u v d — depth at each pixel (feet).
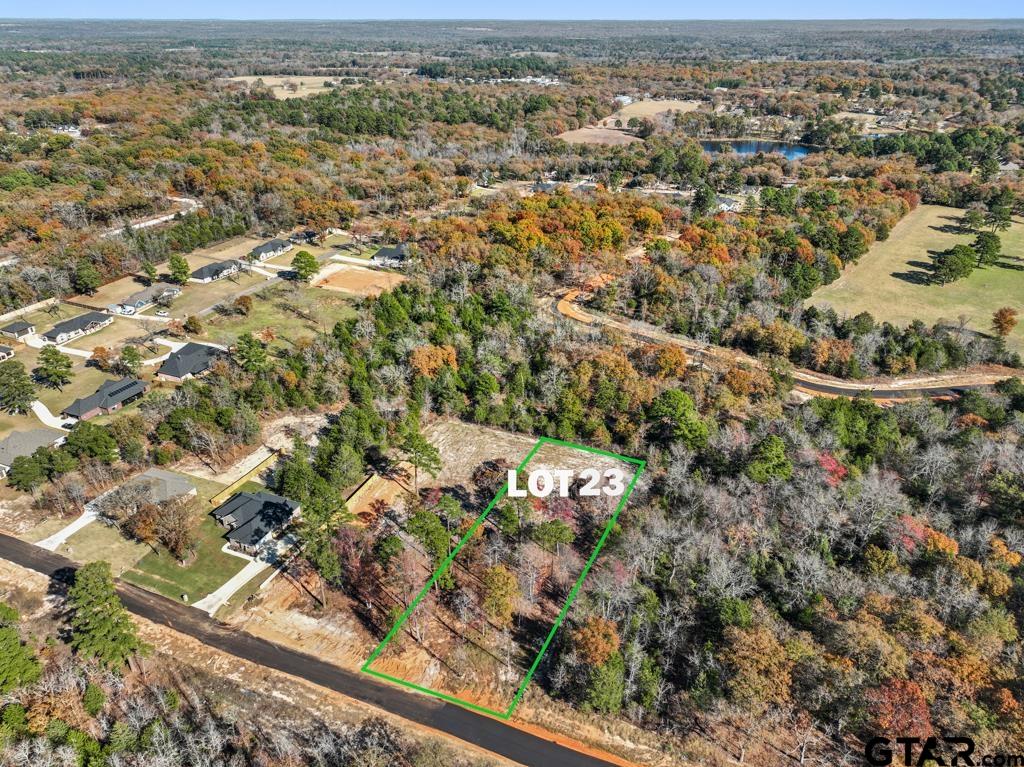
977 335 406.62
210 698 182.19
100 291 446.19
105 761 155.33
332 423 311.27
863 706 165.17
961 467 264.11
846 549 227.61
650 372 337.93
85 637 178.91
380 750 164.76
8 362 323.98
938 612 193.57
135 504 245.24
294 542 239.71
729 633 187.01
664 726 177.47
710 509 244.22
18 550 233.14
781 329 373.81
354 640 201.87
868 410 304.09
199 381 334.44
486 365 338.34
